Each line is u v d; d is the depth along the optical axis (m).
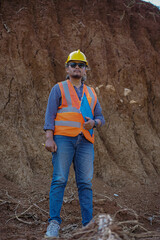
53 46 6.06
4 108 4.68
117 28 7.10
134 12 7.77
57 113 3.01
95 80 6.21
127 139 5.75
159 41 7.90
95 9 6.90
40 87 5.47
